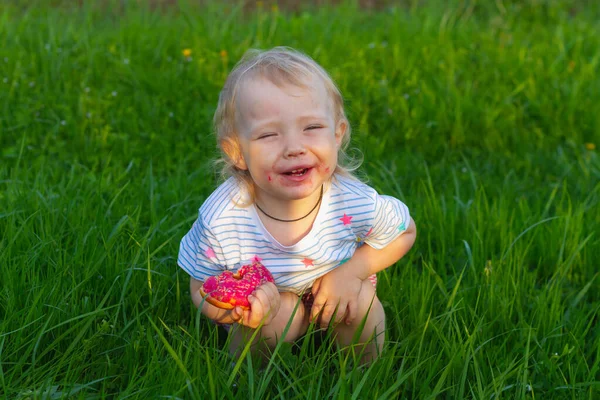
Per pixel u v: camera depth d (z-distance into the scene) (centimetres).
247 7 799
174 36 631
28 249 314
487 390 248
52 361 264
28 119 484
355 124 506
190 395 243
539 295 309
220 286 241
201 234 266
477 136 508
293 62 252
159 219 366
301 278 267
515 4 762
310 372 253
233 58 592
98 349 274
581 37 661
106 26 685
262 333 267
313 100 247
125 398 239
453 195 414
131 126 490
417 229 372
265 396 257
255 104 244
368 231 272
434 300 316
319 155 246
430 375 254
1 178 405
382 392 246
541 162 473
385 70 586
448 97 537
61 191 380
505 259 336
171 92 533
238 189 264
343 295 270
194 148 470
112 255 318
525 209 387
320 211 265
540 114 532
